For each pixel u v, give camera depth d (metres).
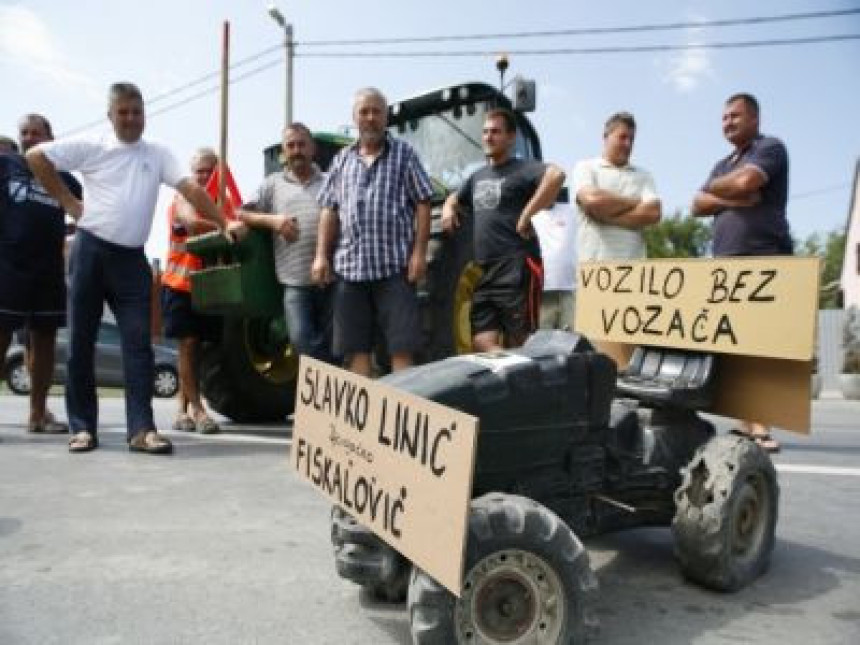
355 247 3.78
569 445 2.25
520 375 2.14
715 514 2.28
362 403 2.08
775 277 2.39
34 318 4.82
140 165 4.16
